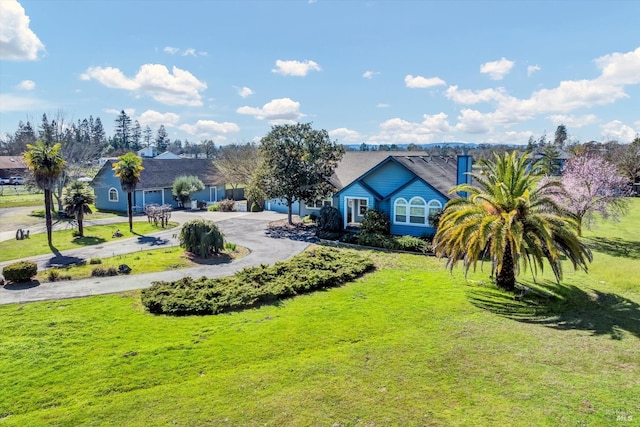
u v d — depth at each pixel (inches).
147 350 414.0
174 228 1198.9
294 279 625.6
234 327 473.1
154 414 311.9
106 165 1585.9
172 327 474.3
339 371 371.9
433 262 787.4
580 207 981.2
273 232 1110.4
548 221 552.7
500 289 605.6
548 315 509.0
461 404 319.3
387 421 299.3
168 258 804.6
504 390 338.0
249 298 550.9
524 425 291.0
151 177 1662.2
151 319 499.2
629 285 623.5
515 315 508.1
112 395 339.0
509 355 400.5
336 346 423.8
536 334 450.6
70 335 450.0
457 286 624.4
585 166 1011.3
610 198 995.9
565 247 558.9
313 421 300.7
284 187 1123.9
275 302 558.3
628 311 520.1
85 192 1069.8
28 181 1487.5
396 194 1002.1
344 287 624.7
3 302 561.3
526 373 365.1
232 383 353.7
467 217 597.9
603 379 353.4
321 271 669.9
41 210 1494.8
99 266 736.3
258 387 346.9
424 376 362.0
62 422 303.6
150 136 5482.3
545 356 397.7
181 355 404.2
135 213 1524.4
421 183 963.3
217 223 1262.3
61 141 1630.2
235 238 1027.9
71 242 983.0
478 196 580.4
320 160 1132.5
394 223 1013.8
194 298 546.6
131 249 911.0
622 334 449.7
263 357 401.4
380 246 916.0
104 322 488.4
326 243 968.9
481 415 304.0
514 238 522.3
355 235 980.6
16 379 360.8
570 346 419.8
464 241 568.4
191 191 1665.8
